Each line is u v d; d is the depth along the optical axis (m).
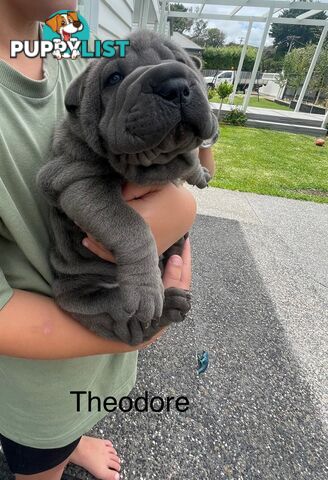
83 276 0.32
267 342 0.73
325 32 4.58
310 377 0.66
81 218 0.28
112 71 0.27
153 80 0.23
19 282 0.31
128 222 0.28
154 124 0.23
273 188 1.85
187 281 0.38
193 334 0.73
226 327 0.76
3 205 0.27
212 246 1.12
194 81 0.25
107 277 0.32
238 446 0.52
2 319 0.26
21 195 0.29
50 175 0.29
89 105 0.28
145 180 0.28
